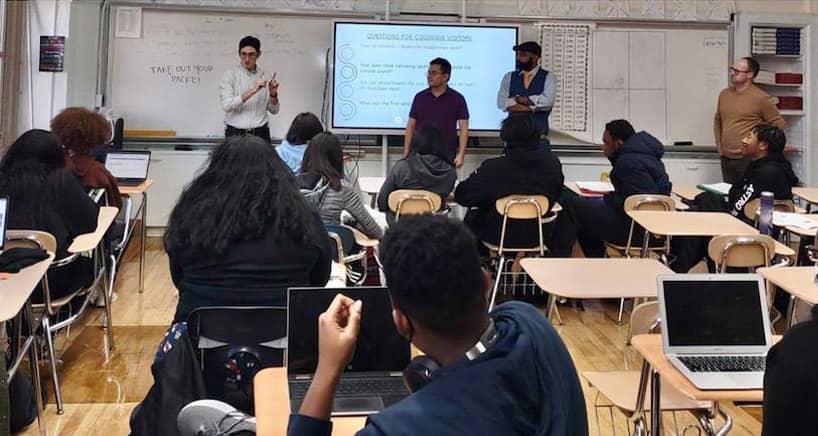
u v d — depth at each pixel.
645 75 6.75
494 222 4.61
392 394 1.60
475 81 6.56
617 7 6.68
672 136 6.82
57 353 3.77
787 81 6.78
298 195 2.17
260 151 2.14
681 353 2.11
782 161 4.43
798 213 4.39
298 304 1.66
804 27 6.78
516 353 1.10
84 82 6.23
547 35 6.63
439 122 6.04
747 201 4.39
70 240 3.26
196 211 2.08
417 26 6.45
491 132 6.61
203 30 6.38
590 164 6.75
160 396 2.00
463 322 1.11
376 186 5.41
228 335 2.06
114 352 3.81
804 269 3.09
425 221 1.16
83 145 3.95
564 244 4.91
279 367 2.01
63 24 5.94
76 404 3.20
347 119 6.50
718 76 6.80
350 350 1.20
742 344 2.12
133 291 4.89
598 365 3.80
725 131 6.18
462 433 1.01
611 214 4.76
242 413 1.92
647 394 2.38
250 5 6.38
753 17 6.73
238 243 2.07
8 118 5.74
